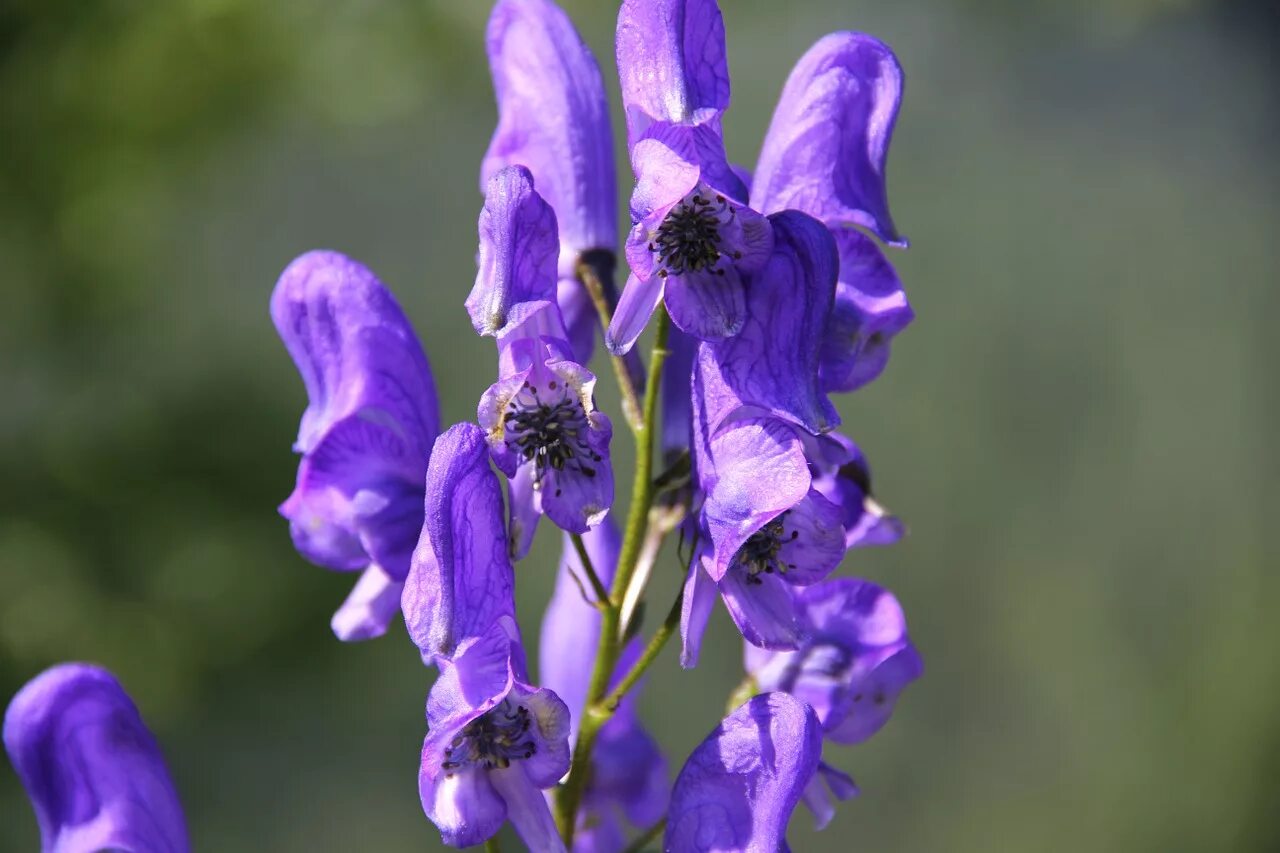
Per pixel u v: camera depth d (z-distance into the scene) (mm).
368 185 1210
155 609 1000
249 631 1017
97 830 417
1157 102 1307
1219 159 1292
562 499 383
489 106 1212
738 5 1203
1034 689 1173
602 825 459
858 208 406
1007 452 1224
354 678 1057
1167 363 1246
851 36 406
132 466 1024
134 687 985
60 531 998
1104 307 1254
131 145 1022
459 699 381
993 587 1198
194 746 1020
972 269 1264
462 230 1224
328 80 1021
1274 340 1237
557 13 427
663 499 421
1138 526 1211
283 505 422
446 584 381
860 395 1241
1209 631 1186
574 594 457
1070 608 1194
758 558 391
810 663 427
